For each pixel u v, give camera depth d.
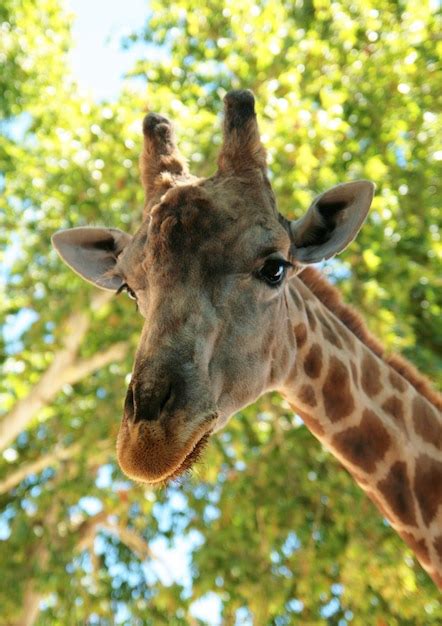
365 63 12.09
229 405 4.22
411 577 9.70
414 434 4.85
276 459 10.73
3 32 12.92
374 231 10.85
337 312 5.27
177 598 11.10
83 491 11.20
